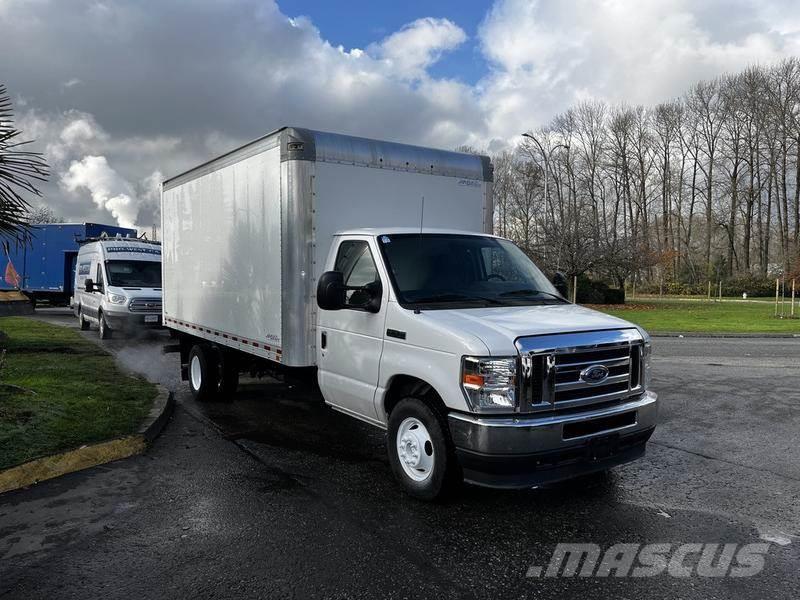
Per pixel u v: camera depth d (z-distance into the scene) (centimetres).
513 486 441
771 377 1141
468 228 746
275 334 654
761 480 570
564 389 455
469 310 512
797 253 4909
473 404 443
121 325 1598
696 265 6312
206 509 490
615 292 3481
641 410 491
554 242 3294
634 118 6444
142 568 393
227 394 870
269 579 380
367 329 548
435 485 484
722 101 6197
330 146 632
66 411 712
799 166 5716
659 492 536
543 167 5312
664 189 6538
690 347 1673
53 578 381
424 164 703
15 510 486
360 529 453
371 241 567
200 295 866
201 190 851
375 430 739
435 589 369
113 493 524
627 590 369
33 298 2684
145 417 729
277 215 644
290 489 536
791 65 5766
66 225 2533
